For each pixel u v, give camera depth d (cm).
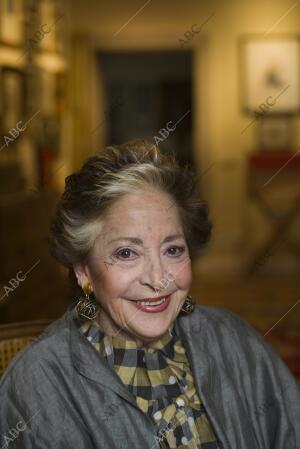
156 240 128
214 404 135
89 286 135
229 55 662
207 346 144
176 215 131
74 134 636
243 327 153
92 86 669
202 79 669
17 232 376
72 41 653
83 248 130
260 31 655
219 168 669
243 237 663
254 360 147
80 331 136
